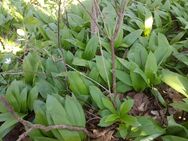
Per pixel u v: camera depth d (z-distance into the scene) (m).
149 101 0.57
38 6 1.01
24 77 0.61
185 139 0.44
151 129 0.47
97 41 0.68
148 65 0.57
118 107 0.53
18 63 0.70
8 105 0.39
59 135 0.47
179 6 0.86
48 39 0.79
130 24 0.81
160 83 0.60
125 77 0.59
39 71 0.63
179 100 0.56
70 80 0.56
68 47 0.75
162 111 0.55
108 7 0.85
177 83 0.53
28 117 0.56
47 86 0.58
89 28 0.80
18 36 0.81
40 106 0.51
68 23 0.84
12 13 0.92
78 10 0.90
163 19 0.84
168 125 0.46
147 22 0.76
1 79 0.64
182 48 0.70
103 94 0.55
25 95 0.55
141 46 0.63
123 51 0.72
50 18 0.90
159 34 0.68
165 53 0.62
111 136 0.50
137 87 0.58
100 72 0.58
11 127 0.51
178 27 0.83
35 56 0.64
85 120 0.50
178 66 0.64
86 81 0.57
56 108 0.47
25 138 0.52
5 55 0.71
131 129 0.48
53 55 0.68
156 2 0.91
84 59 0.67
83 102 0.55
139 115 0.55
